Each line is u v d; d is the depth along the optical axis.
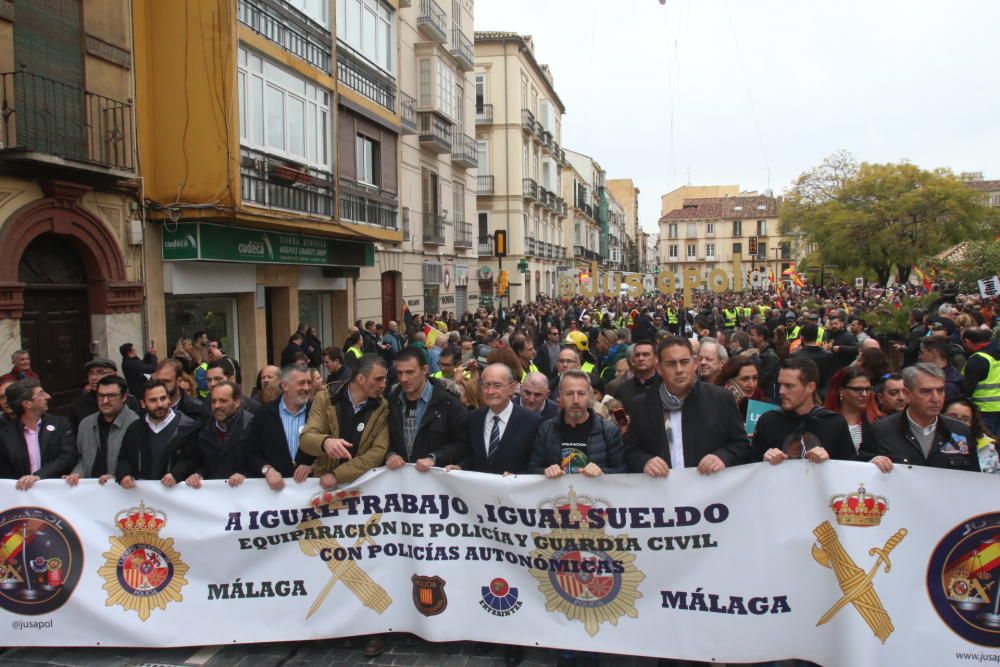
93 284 10.98
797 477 3.97
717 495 4.04
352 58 17.50
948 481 3.79
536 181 45.69
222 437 5.10
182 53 12.12
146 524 4.64
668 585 4.13
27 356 8.10
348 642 4.73
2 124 9.23
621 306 28.67
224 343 14.41
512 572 4.35
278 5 13.92
